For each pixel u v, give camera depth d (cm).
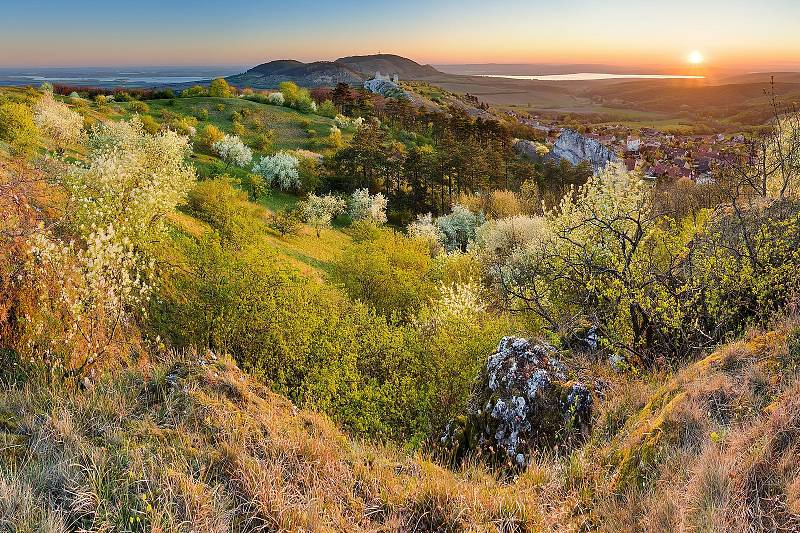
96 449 454
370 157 7825
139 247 1554
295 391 1342
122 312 1004
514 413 733
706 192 2773
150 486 417
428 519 466
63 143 4119
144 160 2017
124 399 554
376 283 2673
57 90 10731
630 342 969
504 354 817
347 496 480
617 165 1697
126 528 374
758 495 369
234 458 481
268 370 1461
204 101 10656
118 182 1566
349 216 6544
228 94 11506
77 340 940
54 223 1270
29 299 918
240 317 1530
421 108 13775
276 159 7025
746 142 2111
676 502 403
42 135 3894
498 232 3800
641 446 510
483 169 7862
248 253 1717
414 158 7656
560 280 1331
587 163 9106
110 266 974
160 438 500
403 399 1253
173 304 1575
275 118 10406
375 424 1157
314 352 1513
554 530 464
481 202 6344
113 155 1645
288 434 570
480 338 1383
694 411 501
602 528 439
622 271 1009
